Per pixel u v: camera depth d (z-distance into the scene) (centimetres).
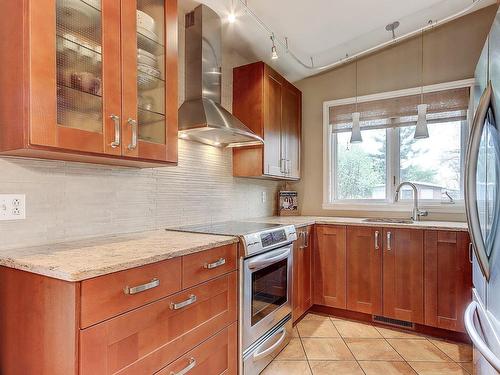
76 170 168
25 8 116
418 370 211
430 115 317
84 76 136
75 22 134
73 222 167
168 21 179
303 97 383
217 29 246
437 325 253
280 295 235
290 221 292
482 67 138
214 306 166
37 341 113
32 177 150
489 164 120
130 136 152
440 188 315
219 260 169
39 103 119
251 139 253
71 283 103
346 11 264
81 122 135
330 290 299
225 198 287
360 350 238
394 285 271
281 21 264
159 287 131
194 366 150
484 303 130
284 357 228
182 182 240
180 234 193
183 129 214
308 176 378
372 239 280
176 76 183
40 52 119
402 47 330
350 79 357
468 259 243
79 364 102
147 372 125
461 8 281
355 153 359
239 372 185
